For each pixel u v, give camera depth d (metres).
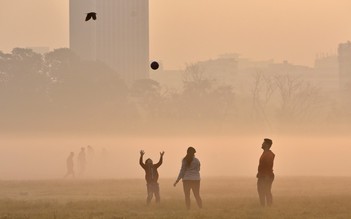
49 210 65.19
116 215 59.91
